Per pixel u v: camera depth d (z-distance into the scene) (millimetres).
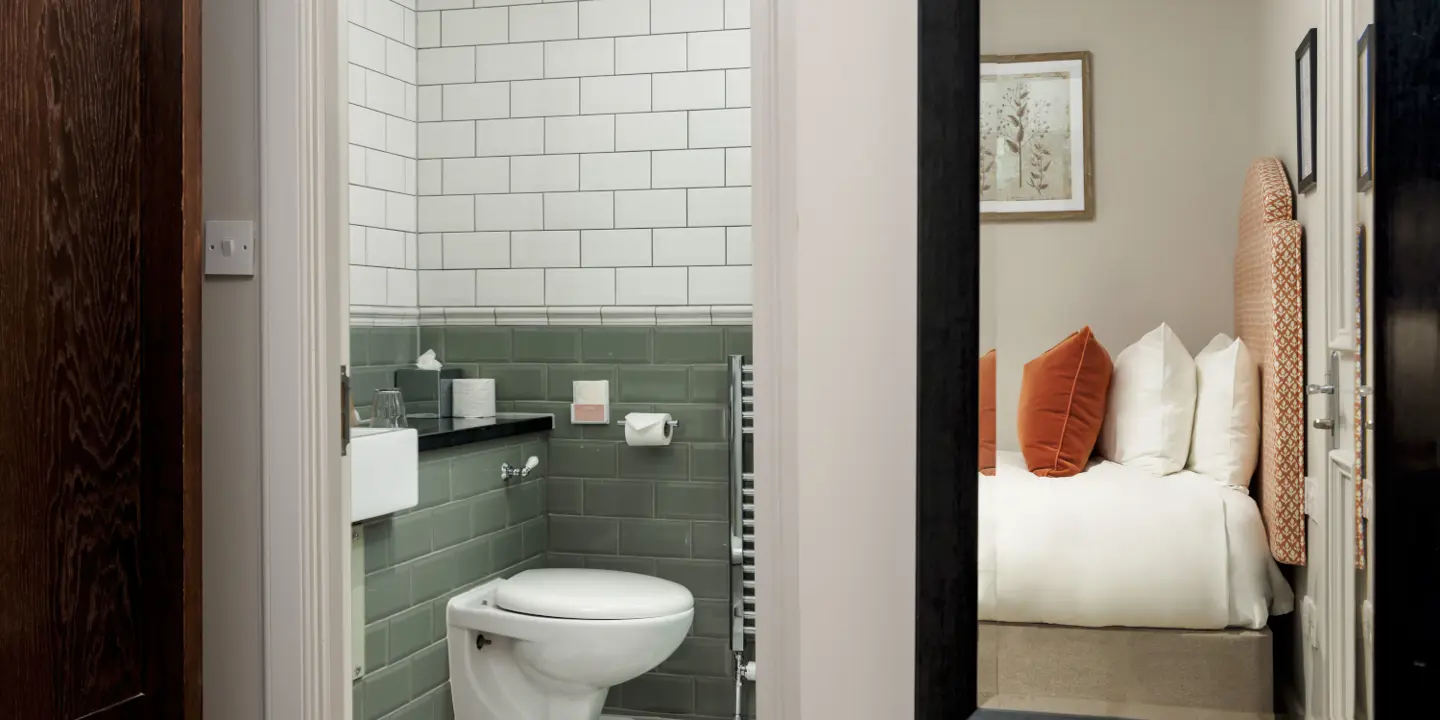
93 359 1338
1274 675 1032
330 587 1590
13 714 1255
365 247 2727
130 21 1369
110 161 1352
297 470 1553
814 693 1211
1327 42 1011
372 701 2262
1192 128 1045
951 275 1087
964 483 1085
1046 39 1074
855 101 1194
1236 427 1037
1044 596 1082
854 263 1196
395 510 2211
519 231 2951
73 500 1319
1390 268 996
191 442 1400
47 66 1278
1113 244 1062
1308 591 1021
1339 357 1011
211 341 1592
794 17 1214
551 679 2449
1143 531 1059
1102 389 1067
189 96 1382
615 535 2936
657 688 2916
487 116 2967
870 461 1194
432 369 2834
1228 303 1038
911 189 1181
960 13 1082
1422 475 989
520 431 2811
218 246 1574
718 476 2855
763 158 1242
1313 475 1019
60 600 1306
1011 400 1087
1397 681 993
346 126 1640
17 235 1254
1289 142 1021
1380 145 997
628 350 2900
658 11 2848
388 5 2842
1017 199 1083
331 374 1593
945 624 1092
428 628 2484
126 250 1374
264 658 1569
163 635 1397
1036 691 1084
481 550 2691
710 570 2867
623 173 2879
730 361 2818
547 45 2922
